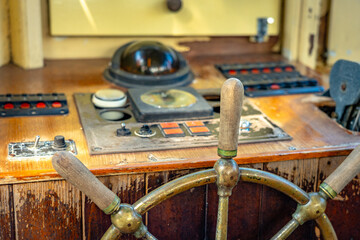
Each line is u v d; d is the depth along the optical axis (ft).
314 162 4.38
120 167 3.91
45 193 3.84
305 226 4.57
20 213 3.84
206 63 6.68
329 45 7.24
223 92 3.41
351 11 6.91
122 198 4.05
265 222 4.48
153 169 3.98
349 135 4.67
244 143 4.39
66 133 4.47
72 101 5.19
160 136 4.43
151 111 4.72
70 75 5.97
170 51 5.90
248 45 7.22
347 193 4.55
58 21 6.23
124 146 4.21
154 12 6.52
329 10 7.24
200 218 4.30
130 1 6.41
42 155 4.04
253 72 6.33
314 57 6.91
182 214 4.24
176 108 4.83
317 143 4.48
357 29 6.89
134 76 5.65
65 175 3.31
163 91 5.27
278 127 4.73
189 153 4.20
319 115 5.10
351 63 4.88
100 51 6.68
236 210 4.37
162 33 6.63
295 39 6.93
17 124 4.59
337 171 3.92
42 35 6.43
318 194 3.97
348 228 4.70
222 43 7.09
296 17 6.83
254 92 5.58
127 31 6.49
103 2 6.32
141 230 3.68
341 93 5.08
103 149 4.14
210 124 4.72
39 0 6.00
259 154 4.21
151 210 4.15
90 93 5.40
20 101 4.96
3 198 3.77
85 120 4.69
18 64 6.21
